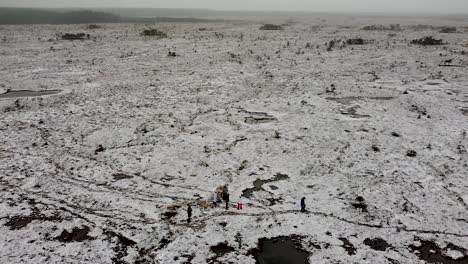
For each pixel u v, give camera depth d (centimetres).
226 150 2336
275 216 1664
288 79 4131
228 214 1680
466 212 1689
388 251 1447
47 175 2008
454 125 2741
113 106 3167
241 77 4222
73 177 1992
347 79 4138
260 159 2217
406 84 3928
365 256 1416
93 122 2789
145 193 1847
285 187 1906
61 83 3878
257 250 1460
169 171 2069
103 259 1400
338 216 1664
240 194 1838
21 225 1594
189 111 3047
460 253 1433
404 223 1616
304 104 3231
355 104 3244
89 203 1761
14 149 2309
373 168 2091
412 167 2102
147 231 1560
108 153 2281
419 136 2538
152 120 2844
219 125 2741
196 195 1833
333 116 2933
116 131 2617
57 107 3117
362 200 1780
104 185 1919
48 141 2436
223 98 3406
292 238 1527
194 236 1530
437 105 3206
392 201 1773
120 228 1581
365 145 2392
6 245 1458
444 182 1942
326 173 2045
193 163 2164
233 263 1384
